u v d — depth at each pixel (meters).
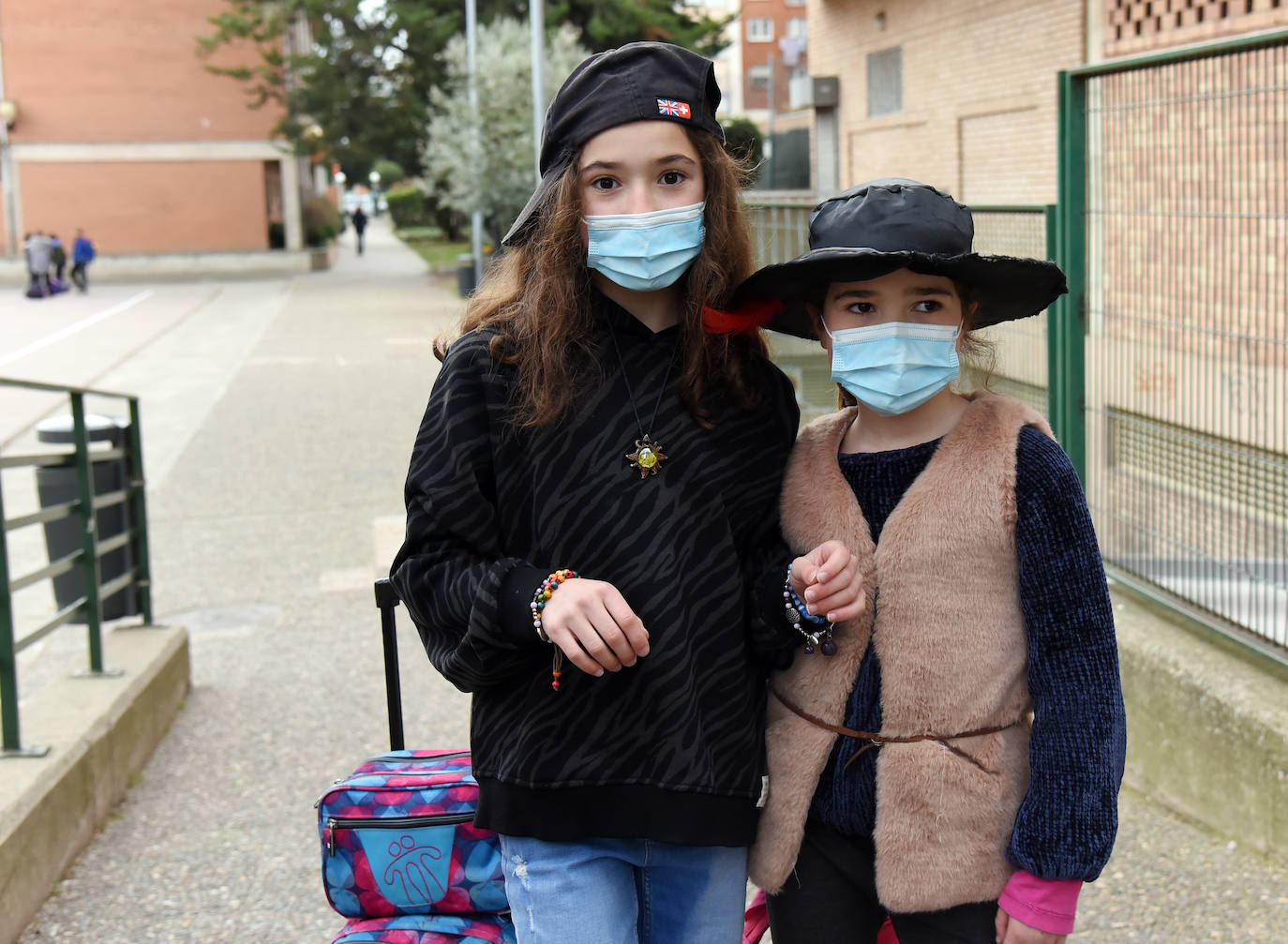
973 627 1.70
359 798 1.98
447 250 44.59
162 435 11.63
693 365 1.79
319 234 39.75
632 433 1.75
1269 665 3.49
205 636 5.97
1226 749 3.35
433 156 24.06
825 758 1.79
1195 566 3.76
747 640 1.83
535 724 1.73
